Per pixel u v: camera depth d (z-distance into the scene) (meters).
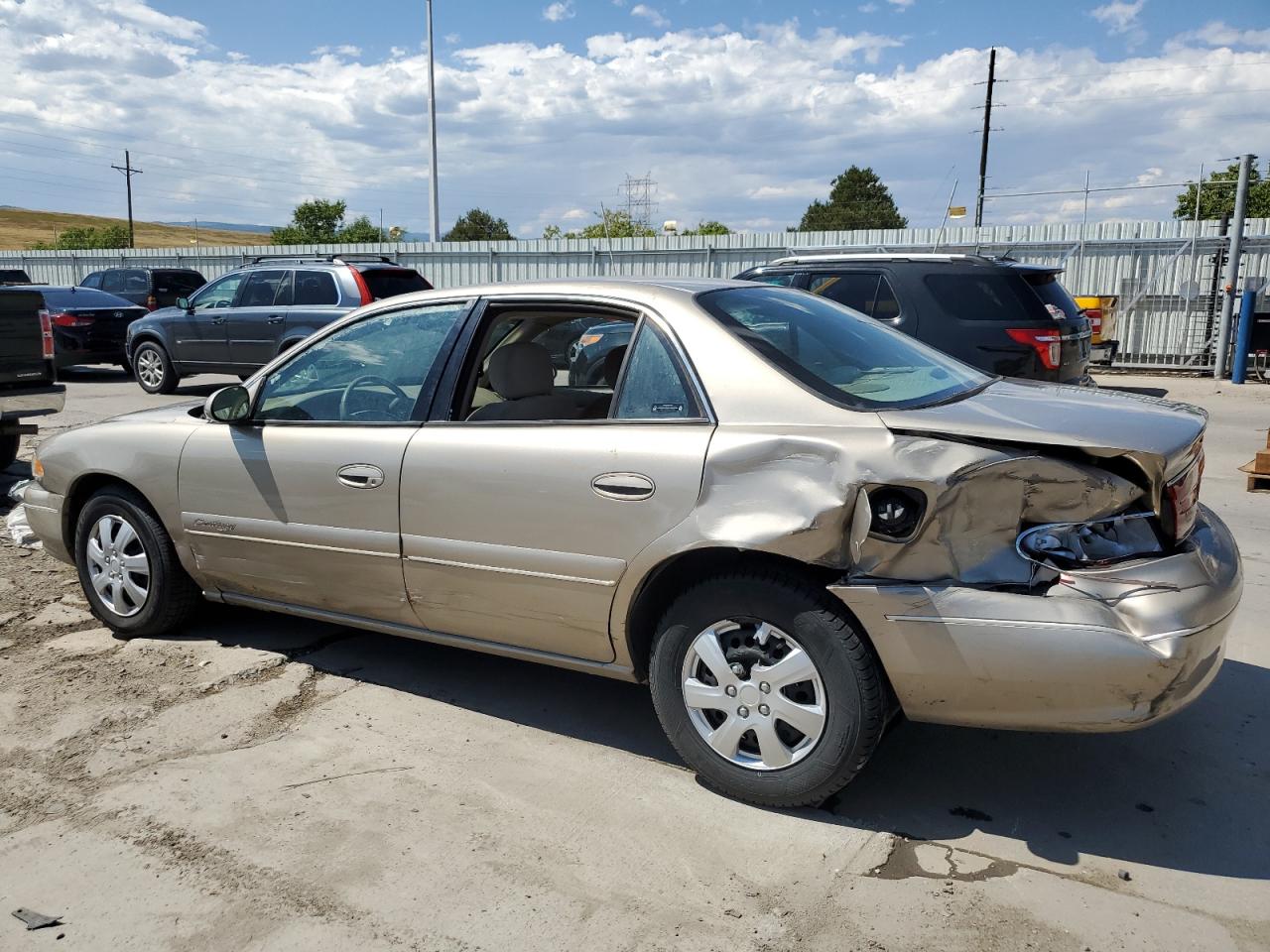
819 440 2.93
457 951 2.52
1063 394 3.50
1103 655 2.67
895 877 2.81
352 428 3.89
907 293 8.46
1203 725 3.74
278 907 2.70
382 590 3.86
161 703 3.97
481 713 3.90
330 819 3.13
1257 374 15.47
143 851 2.96
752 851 2.95
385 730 3.75
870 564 2.87
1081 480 2.77
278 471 4.02
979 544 2.81
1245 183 15.16
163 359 13.98
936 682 2.85
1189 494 2.94
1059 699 2.75
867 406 3.04
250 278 13.18
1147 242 17.70
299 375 4.17
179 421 4.45
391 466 3.72
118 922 2.65
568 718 3.86
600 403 3.85
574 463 3.31
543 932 2.59
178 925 2.63
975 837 3.01
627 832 3.05
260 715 3.87
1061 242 18.36
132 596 4.60
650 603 3.34
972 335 8.23
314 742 3.65
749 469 3.01
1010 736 3.68
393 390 3.88
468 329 3.75
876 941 2.54
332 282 12.44
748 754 3.21
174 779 3.38
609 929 2.60
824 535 2.87
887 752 3.56
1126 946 2.51
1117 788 3.29
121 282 21.31
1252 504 7.31
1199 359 16.98
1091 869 2.85
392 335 3.95
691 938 2.56
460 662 4.41
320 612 4.16
